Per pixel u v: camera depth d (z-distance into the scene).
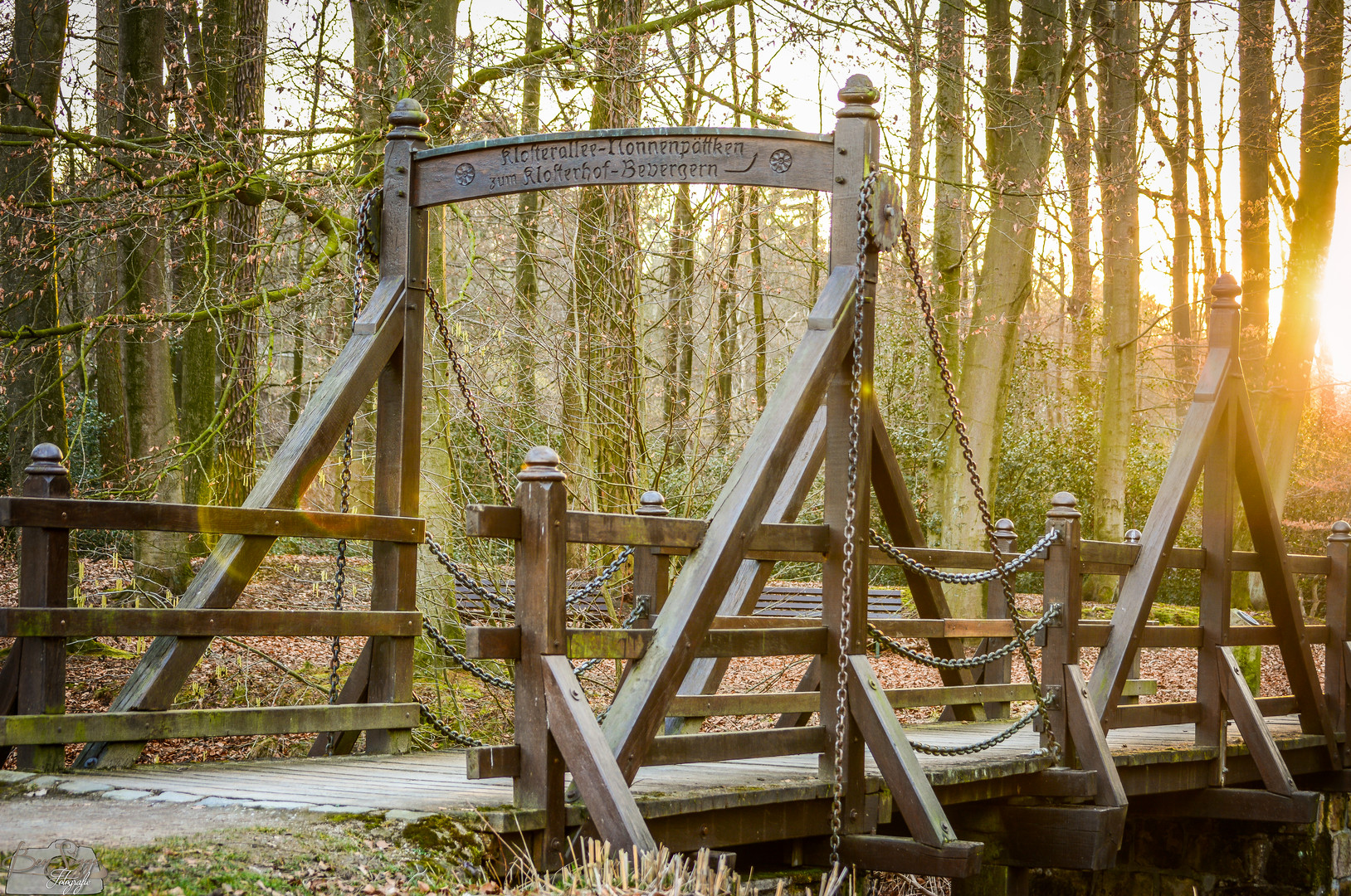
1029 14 15.66
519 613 4.64
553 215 11.39
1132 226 19.00
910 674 15.73
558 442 11.48
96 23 16.27
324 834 4.23
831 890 5.21
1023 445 22.80
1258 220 16.34
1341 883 9.45
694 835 5.00
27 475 5.55
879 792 5.81
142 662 5.93
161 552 12.99
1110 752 7.05
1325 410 21.92
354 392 6.56
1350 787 9.46
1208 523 8.46
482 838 4.37
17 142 9.90
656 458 12.21
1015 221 15.59
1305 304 15.08
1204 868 9.36
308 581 13.78
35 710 5.46
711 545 5.03
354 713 6.45
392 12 11.67
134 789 5.05
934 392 19.28
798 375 5.30
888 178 5.50
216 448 12.34
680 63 11.80
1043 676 7.06
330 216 10.16
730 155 5.77
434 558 10.86
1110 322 20.14
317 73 11.23
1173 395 23.59
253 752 9.81
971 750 6.12
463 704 10.87
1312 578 22.00
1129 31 17.94
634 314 11.07
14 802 4.84
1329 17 14.94
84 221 10.41
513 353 11.25
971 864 5.19
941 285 16.92
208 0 12.84
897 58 13.58
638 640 4.88
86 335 10.26
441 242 10.63
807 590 16.03
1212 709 8.34
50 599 5.48
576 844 4.62
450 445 10.52
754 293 11.74
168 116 11.86
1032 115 15.38
